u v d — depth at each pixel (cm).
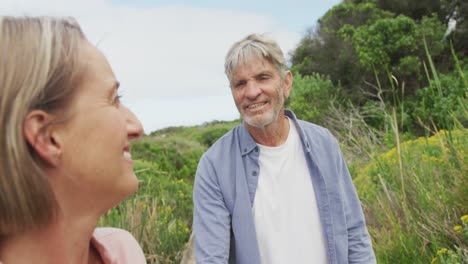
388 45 1482
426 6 1780
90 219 53
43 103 47
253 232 218
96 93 51
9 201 46
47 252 51
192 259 417
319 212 222
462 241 280
